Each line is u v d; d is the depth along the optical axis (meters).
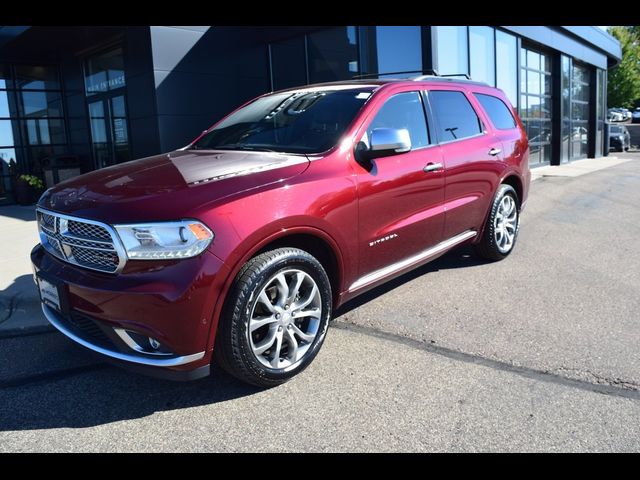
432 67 10.44
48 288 3.33
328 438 2.81
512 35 14.75
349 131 3.85
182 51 10.91
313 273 3.39
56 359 3.86
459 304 4.66
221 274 2.93
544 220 8.55
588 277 5.37
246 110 4.85
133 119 11.34
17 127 14.20
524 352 3.71
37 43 12.81
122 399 3.26
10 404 3.23
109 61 12.83
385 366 3.56
